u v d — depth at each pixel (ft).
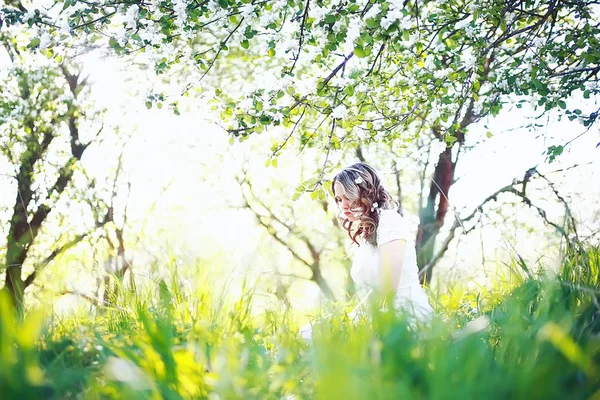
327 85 13.93
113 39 13.17
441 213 39.50
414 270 11.73
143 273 9.14
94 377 4.95
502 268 10.19
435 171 39.19
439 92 14.96
